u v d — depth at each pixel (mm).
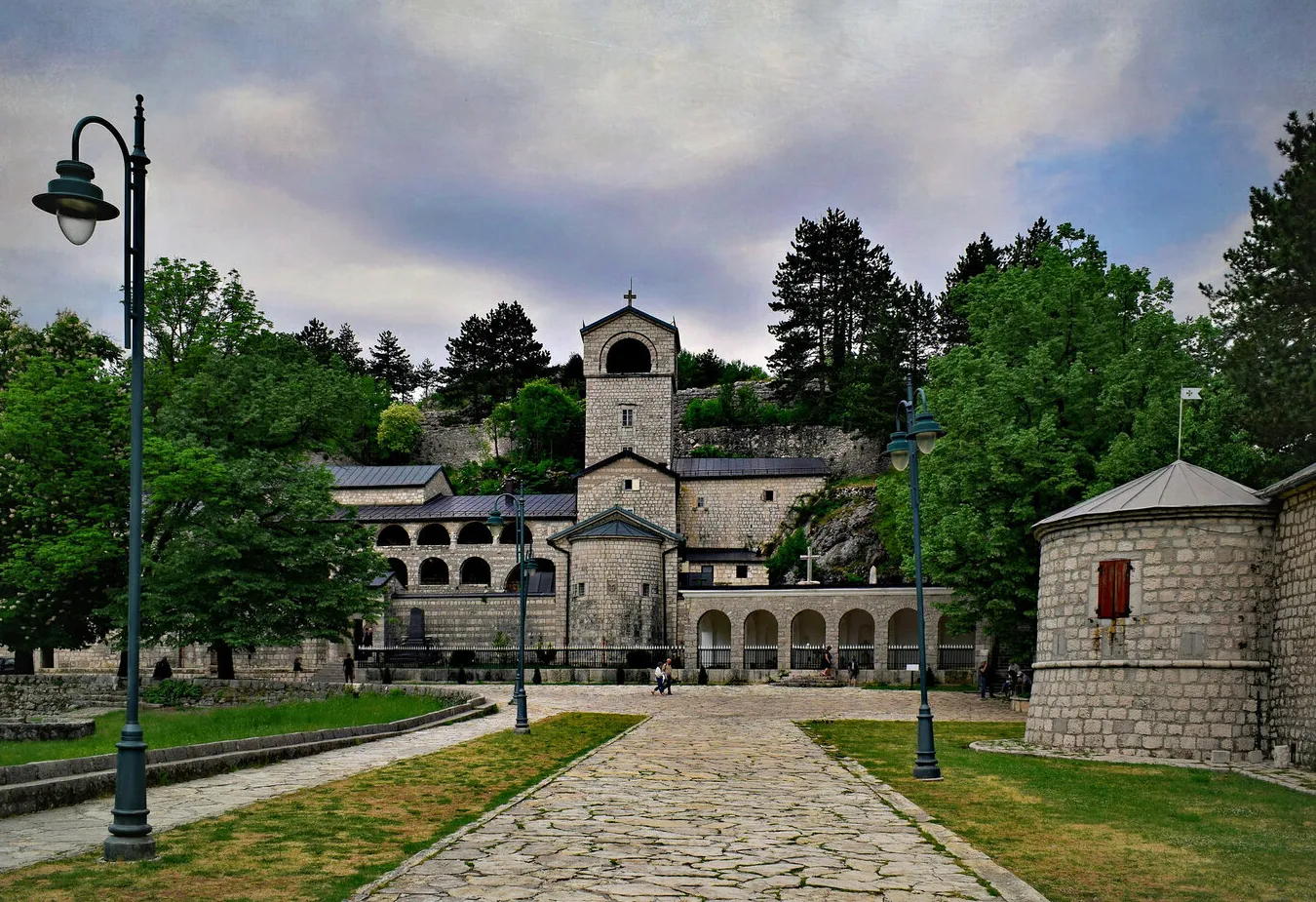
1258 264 39531
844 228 105875
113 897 11133
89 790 17297
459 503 80000
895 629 61031
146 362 51844
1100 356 41812
